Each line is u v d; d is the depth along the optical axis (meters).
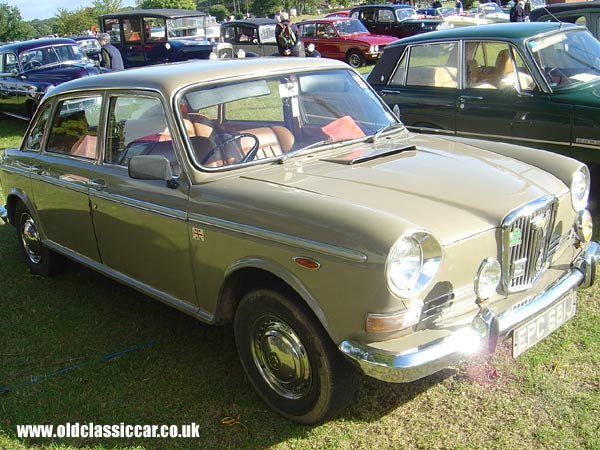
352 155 3.56
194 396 3.44
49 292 4.89
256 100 3.74
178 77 3.57
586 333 3.79
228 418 3.23
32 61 12.96
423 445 2.93
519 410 3.12
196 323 4.25
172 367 3.72
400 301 2.56
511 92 6.16
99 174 3.93
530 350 3.63
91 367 3.77
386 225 2.55
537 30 6.37
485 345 2.73
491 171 3.36
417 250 2.56
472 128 6.54
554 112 5.84
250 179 3.26
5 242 6.12
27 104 12.44
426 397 3.27
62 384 3.62
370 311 2.57
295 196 2.94
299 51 16.02
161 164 3.28
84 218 4.18
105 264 4.21
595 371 3.39
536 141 6.04
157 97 3.51
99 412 3.35
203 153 3.39
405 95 7.09
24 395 3.53
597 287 4.34
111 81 3.93
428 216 2.79
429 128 6.98
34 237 5.07
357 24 20.23
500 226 2.88
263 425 3.16
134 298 4.70
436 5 29.06
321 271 2.69
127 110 3.75
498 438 2.94
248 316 3.12
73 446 3.10
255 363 3.21
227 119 3.63
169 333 4.13
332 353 2.82
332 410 2.95
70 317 4.45
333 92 4.15
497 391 3.28
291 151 3.66
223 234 3.12
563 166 3.56
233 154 3.46
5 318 4.48
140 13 17.25
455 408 3.17
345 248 2.59
